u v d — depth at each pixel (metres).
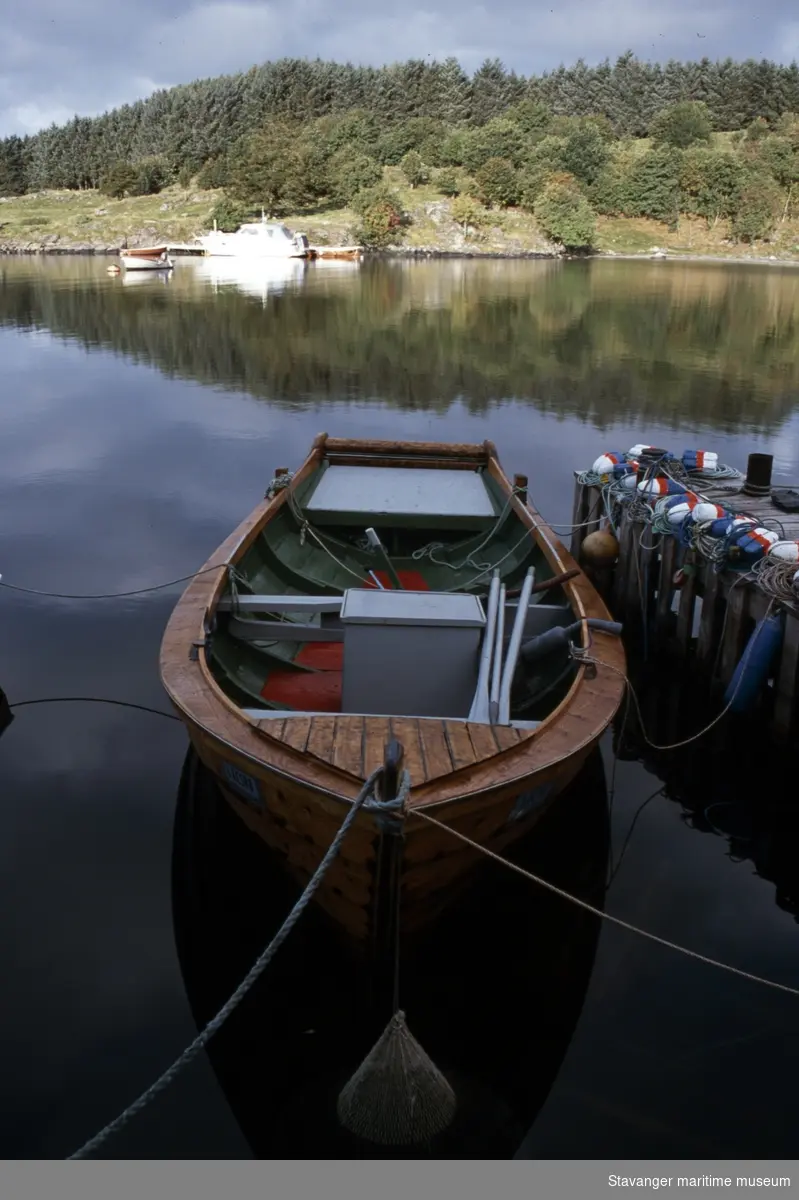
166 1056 4.51
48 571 11.08
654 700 8.44
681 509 8.54
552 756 4.68
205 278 48.03
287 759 4.50
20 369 23.58
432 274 53.09
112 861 5.93
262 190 75.62
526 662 6.19
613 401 20.97
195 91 103.88
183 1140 4.09
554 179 74.31
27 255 64.50
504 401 20.89
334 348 27.50
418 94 102.31
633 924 5.54
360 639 5.32
